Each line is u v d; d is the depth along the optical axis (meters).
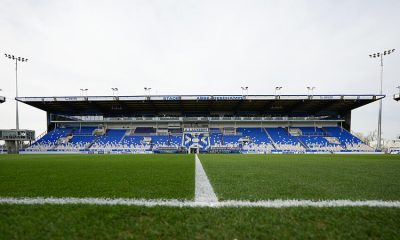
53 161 15.27
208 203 3.48
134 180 6.04
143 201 3.61
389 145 52.94
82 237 2.25
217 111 47.69
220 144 40.91
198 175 7.13
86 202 3.55
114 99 39.12
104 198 3.82
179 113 47.78
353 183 5.43
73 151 38.22
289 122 46.25
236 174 7.38
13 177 6.73
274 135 43.50
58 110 45.88
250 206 3.31
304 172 7.98
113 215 2.88
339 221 2.67
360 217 2.82
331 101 39.78
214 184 5.30
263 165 11.38
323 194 4.12
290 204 3.42
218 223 2.59
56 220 2.71
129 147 39.88
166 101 40.69
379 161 15.41
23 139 38.19
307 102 40.66
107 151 38.38
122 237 2.24
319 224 2.58
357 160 16.66
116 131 45.44
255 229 2.42
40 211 3.07
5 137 37.19
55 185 5.21
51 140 41.75
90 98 38.97
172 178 6.43
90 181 5.87
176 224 2.57
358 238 2.21
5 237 2.24
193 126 46.44
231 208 3.20
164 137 43.44
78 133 44.31
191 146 39.88
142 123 46.81
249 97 38.41
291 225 2.54
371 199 3.73
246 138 42.59
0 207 3.28
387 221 2.67
